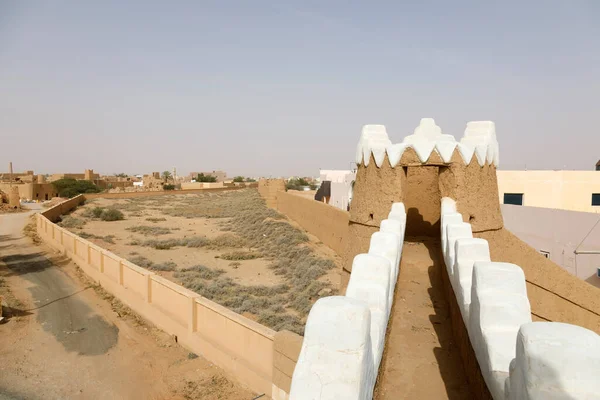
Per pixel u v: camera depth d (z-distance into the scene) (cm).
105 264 1745
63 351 1172
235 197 6494
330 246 2414
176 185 9625
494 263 409
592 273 1316
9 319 1384
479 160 869
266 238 2853
